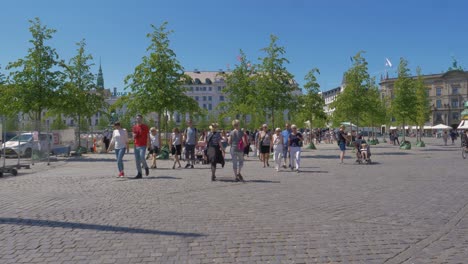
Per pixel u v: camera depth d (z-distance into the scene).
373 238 6.45
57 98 26.61
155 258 5.49
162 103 24.45
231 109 37.91
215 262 5.34
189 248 5.91
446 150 34.94
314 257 5.54
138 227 7.11
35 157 22.25
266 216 8.02
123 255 5.61
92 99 35.00
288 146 18.22
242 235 6.61
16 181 13.83
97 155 32.00
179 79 26.20
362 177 14.99
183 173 16.62
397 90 38.31
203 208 8.82
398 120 39.84
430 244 6.13
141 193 10.94
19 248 5.92
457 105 109.19
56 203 9.38
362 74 35.28
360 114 36.19
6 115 26.03
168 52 25.77
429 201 9.73
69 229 6.96
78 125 33.34
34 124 22.14
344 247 5.98
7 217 7.90
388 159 24.59
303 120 40.72
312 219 7.77
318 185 12.73
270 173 16.69
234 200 9.86
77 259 5.45
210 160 13.92
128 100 25.75
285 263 5.31
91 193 10.92
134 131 14.66
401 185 12.64
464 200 9.84
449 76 109.75
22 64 26.39
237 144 13.62
